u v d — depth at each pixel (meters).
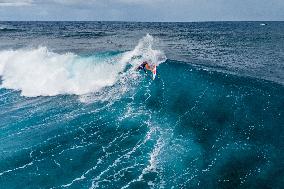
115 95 15.32
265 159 9.98
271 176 9.18
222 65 24.80
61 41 44.62
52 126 12.71
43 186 8.88
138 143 11.05
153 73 16.16
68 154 10.52
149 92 15.18
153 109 13.63
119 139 11.38
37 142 11.44
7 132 12.46
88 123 12.76
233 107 13.15
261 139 11.07
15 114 14.34
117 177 9.16
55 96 16.33
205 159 9.99
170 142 11.01
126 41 44.09
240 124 11.98
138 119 12.79
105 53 20.25
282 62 28.75
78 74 17.59
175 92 14.96
